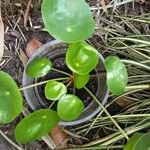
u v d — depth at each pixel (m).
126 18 0.39
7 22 0.40
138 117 0.36
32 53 0.38
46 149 0.37
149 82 0.37
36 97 0.36
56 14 0.31
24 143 0.35
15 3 0.40
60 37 0.31
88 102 0.37
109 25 0.40
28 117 0.32
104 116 0.38
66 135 0.37
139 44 0.37
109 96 0.37
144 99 0.37
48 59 0.35
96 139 0.37
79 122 0.35
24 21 0.40
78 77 0.33
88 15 0.32
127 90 0.36
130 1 0.40
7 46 0.40
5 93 0.31
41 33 0.40
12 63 0.39
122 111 0.38
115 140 0.35
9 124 0.38
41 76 0.34
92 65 0.32
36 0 0.40
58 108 0.32
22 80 0.36
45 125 0.33
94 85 0.37
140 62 0.37
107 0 0.40
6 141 0.37
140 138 0.30
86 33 0.32
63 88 0.33
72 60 0.32
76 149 0.35
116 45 0.38
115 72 0.31
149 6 0.41
